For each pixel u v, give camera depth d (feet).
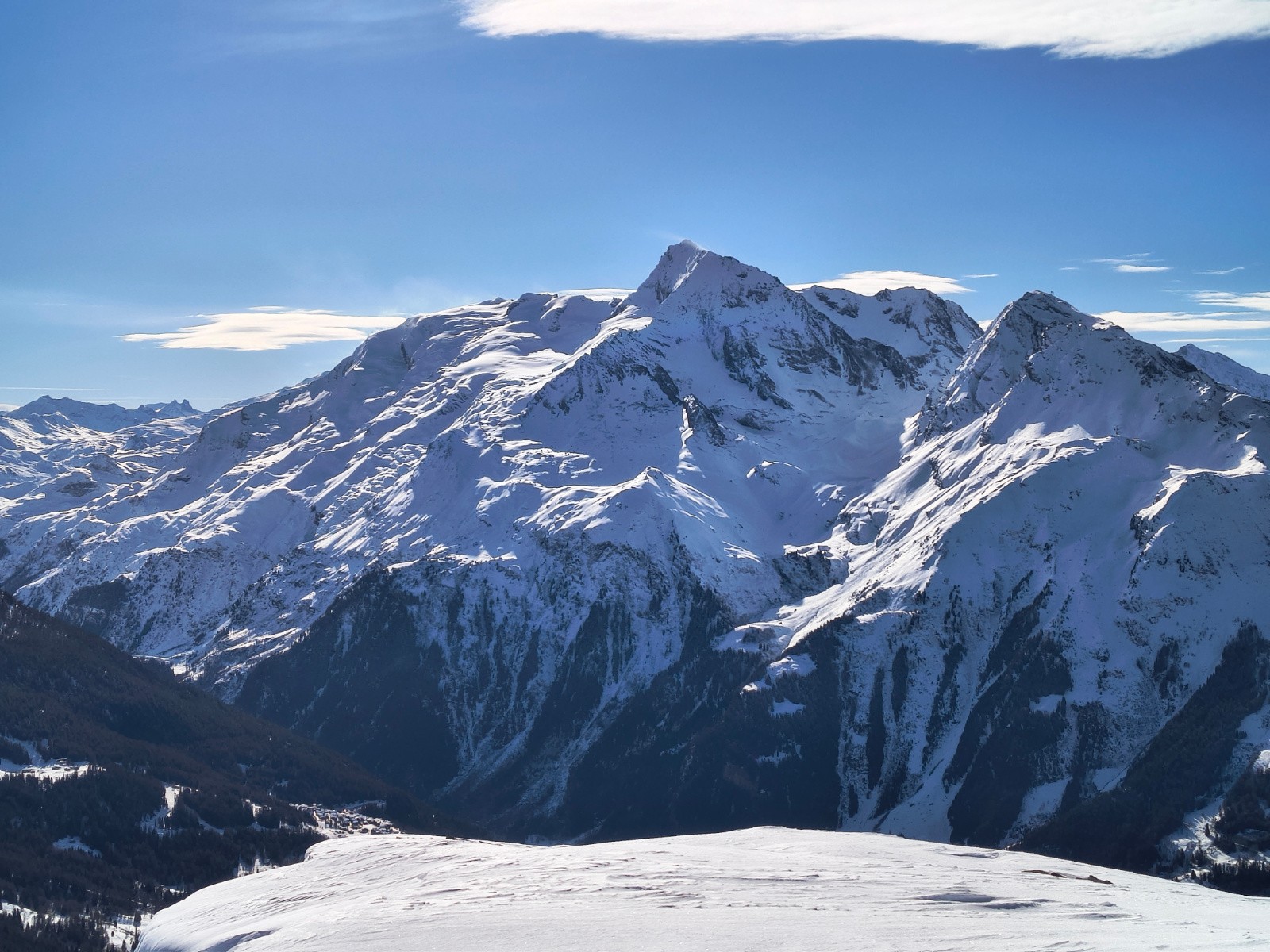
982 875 518.78
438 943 400.26
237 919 494.59
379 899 473.26
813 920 411.34
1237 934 392.06
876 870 510.58
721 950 379.76
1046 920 416.46
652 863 514.27
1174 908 453.99
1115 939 383.65
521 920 418.92
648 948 382.42
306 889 524.11
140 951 495.82
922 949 375.04
